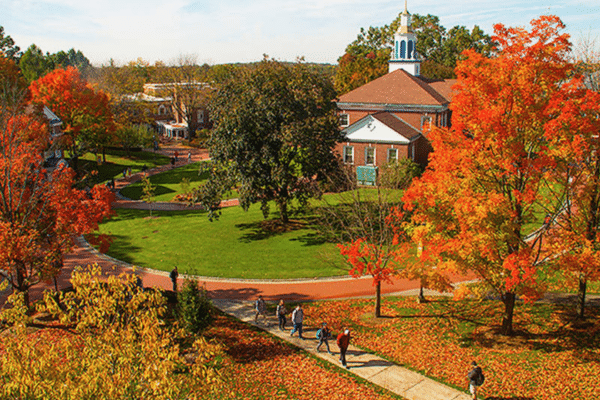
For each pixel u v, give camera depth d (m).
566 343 19.30
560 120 15.83
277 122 34.94
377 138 52.69
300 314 21.78
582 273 18.06
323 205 40.28
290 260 31.89
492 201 16.47
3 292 28.22
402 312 24.03
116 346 11.77
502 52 17.23
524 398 16.30
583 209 18.91
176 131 109.50
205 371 12.33
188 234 38.75
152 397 11.27
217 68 109.75
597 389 16.22
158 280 29.56
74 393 10.29
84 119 60.97
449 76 88.50
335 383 18.09
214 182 36.47
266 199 36.75
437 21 106.56
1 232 22.00
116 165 74.06
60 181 25.50
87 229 24.58
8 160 23.78
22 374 10.30
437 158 18.66
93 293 13.30
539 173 17.20
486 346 19.88
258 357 20.30
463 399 16.69
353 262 22.05
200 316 21.36
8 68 48.47
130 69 110.19
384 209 27.98
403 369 18.89
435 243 18.77
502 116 17.28
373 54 107.75
